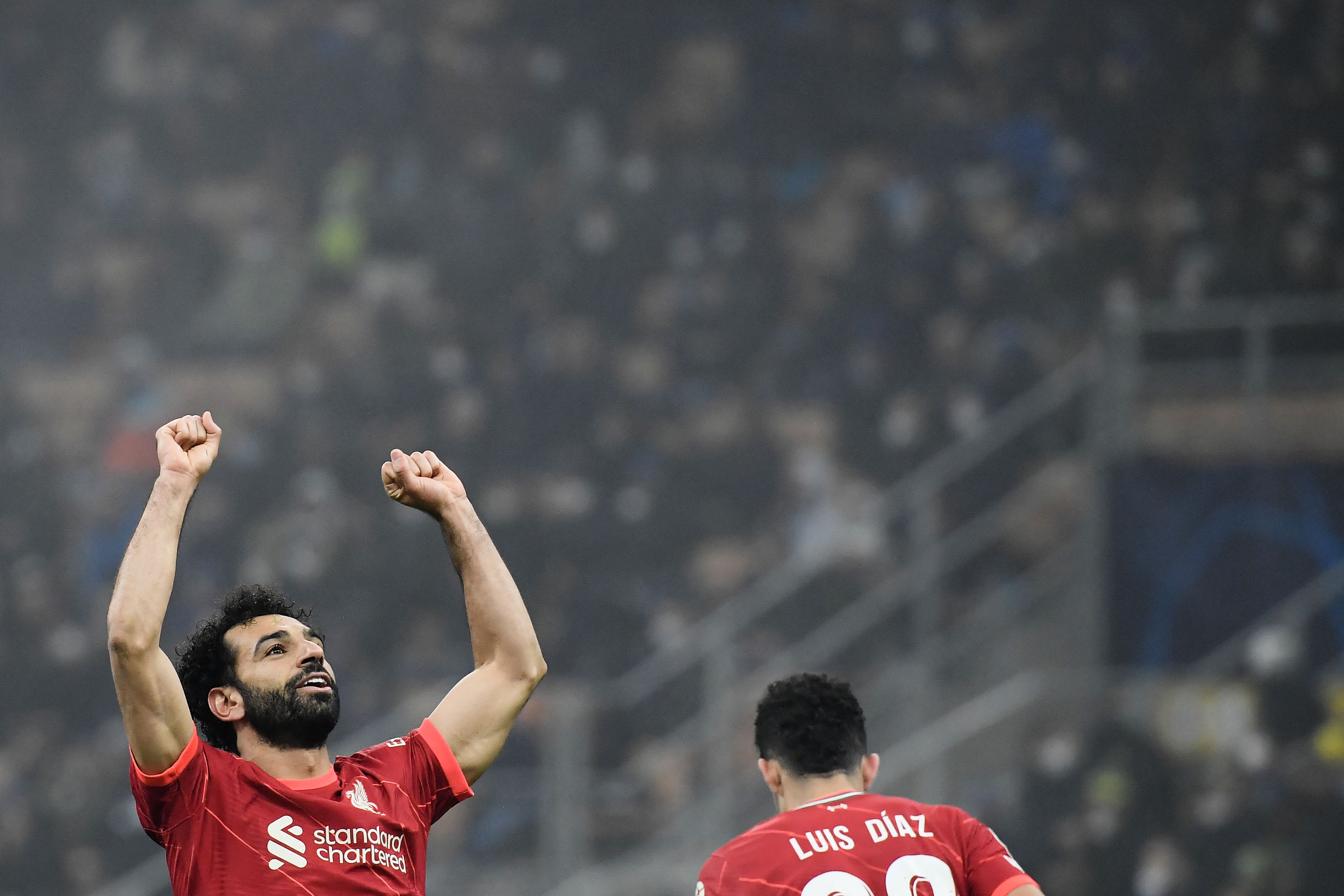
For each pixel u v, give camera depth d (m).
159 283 64.00
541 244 60.19
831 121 61.16
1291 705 36.56
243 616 13.45
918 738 38.84
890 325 53.97
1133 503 40.19
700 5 64.31
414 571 49.84
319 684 13.03
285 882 12.32
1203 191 54.66
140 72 68.75
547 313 58.53
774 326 56.38
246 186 66.44
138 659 12.28
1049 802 36.78
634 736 42.03
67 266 65.88
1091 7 59.22
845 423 51.28
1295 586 38.38
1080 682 38.59
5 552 55.38
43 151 68.00
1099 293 52.78
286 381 59.25
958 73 60.81
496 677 14.02
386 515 52.06
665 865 37.94
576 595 48.12
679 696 44.38
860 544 46.62
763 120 61.81
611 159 62.84
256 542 52.88
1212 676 37.97
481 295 59.88
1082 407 46.72
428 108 65.81
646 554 49.28
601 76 64.44
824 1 63.19
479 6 66.50
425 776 13.46
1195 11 57.84
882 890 12.80
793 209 59.56
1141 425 43.00
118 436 58.75
